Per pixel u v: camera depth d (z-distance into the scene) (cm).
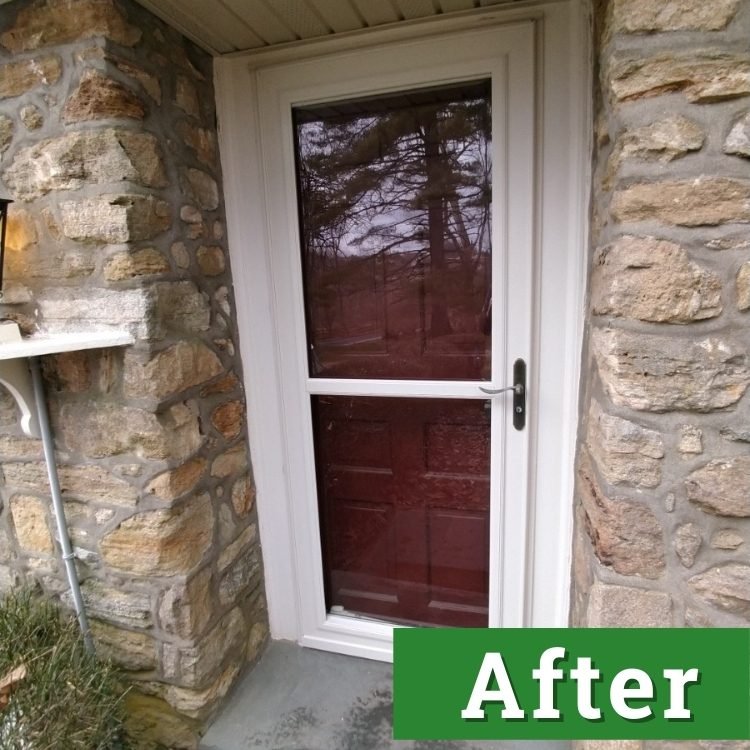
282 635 178
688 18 81
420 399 150
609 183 97
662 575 96
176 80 130
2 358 101
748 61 80
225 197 151
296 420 160
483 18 124
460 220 138
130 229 115
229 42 135
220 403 149
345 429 160
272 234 150
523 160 127
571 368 134
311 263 152
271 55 140
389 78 133
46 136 118
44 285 125
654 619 98
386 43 131
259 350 158
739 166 83
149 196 121
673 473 93
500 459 144
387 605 169
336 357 154
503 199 130
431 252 141
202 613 140
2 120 121
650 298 89
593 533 107
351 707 151
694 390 89
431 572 162
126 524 131
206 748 139
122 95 113
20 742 106
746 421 88
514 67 124
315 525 165
